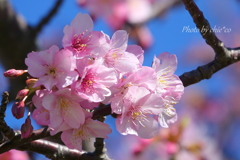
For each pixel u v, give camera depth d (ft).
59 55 1.51
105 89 1.52
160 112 1.57
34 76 1.52
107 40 1.56
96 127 1.56
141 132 1.58
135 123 1.58
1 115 1.56
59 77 1.50
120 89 1.54
